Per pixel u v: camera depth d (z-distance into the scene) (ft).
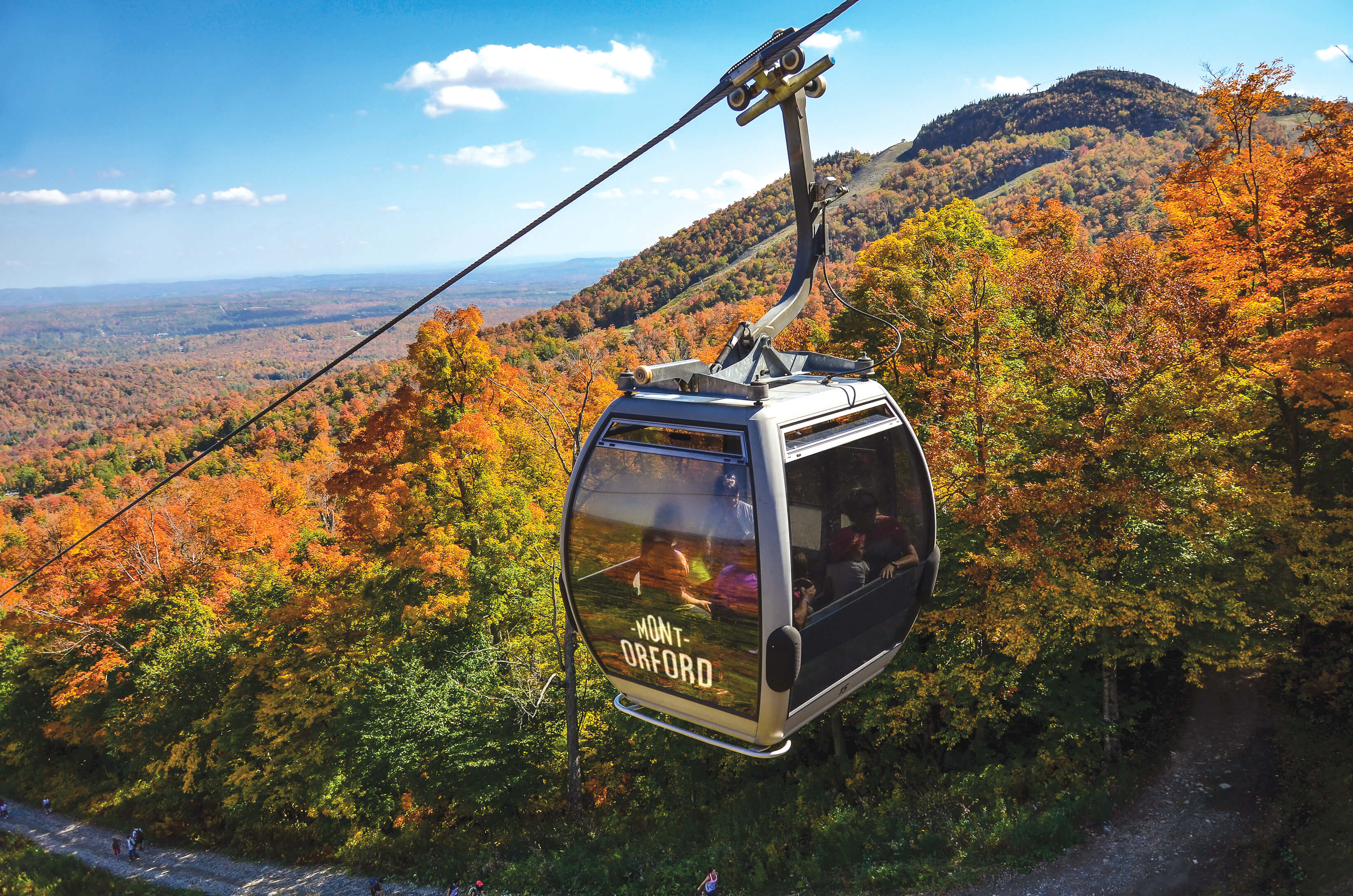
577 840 88.28
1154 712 77.15
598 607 20.03
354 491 111.34
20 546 200.95
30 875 123.24
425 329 114.62
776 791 86.17
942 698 72.43
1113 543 64.54
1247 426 65.41
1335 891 50.19
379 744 95.20
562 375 170.81
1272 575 66.64
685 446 18.16
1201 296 74.79
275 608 119.75
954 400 76.48
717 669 18.28
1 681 177.37
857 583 19.42
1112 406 66.23
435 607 102.58
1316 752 64.95
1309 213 71.97
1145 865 59.00
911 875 65.00
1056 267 79.05
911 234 153.38
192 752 121.29
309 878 105.29
